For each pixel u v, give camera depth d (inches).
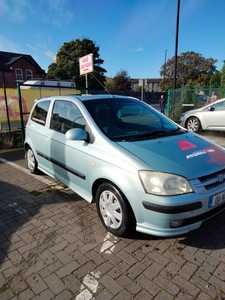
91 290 79.4
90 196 121.6
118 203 101.6
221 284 80.4
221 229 111.3
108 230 110.1
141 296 76.6
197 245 100.6
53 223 121.0
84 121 125.3
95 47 1354.6
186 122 380.5
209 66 2038.6
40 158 171.0
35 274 86.8
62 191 160.6
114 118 129.7
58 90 418.6
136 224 97.1
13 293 79.0
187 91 506.9
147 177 90.4
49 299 76.5
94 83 1318.9
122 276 84.9
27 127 188.2
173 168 91.7
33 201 146.5
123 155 99.7
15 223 121.9
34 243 104.8
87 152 115.5
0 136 301.9
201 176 92.3
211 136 342.6
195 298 75.5
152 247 100.0
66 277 85.0
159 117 147.9
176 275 84.7
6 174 198.1
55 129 150.1
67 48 1333.7
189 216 88.7
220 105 343.0
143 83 341.7
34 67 1411.2
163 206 86.4
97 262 92.0
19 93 287.4
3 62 1358.3
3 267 90.6
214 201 93.4
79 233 111.5
